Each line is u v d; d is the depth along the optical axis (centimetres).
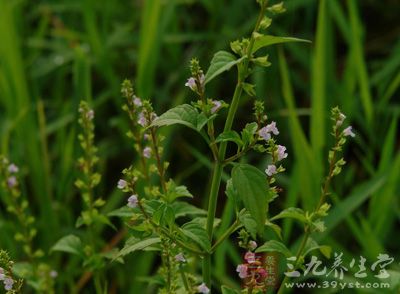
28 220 73
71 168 94
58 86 111
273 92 106
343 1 121
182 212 64
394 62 99
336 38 119
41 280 73
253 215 57
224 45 109
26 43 116
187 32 117
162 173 63
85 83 93
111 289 89
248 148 59
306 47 112
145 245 59
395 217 92
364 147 93
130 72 116
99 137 108
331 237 87
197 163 100
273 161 59
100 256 69
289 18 112
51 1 121
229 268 91
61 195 93
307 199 84
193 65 58
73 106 93
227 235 60
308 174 84
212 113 58
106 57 106
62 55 113
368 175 98
